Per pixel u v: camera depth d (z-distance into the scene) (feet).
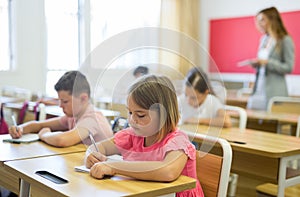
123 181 3.98
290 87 17.11
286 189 6.99
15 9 15.61
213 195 5.04
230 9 19.29
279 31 12.37
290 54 12.33
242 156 6.71
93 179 4.03
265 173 6.34
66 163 4.69
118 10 16.89
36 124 6.62
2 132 7.88
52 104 9.21
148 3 17.93
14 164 4.60
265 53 12.76
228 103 13.87
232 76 19.25
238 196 8.54
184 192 4.57
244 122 8.76
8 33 15.74
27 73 15.92
